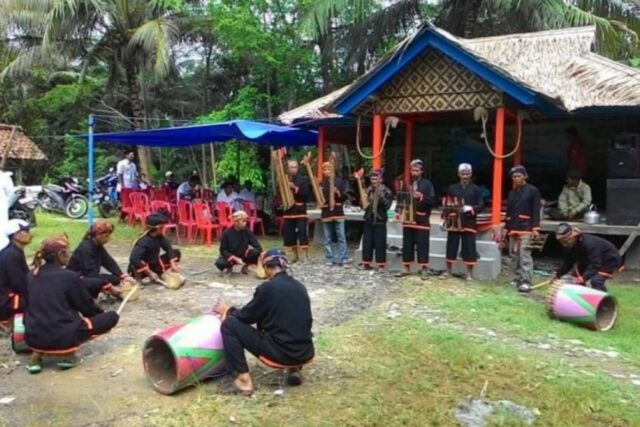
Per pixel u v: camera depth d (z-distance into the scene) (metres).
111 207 17.84
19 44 20.83
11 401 4.70
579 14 16.75
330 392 4.79
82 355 5.69
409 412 4.48
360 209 12.73
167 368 5.01
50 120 27.55
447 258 9.21
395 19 18.69
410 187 9.22
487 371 5.26
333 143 14.36
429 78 10.19
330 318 6.86
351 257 11.01
